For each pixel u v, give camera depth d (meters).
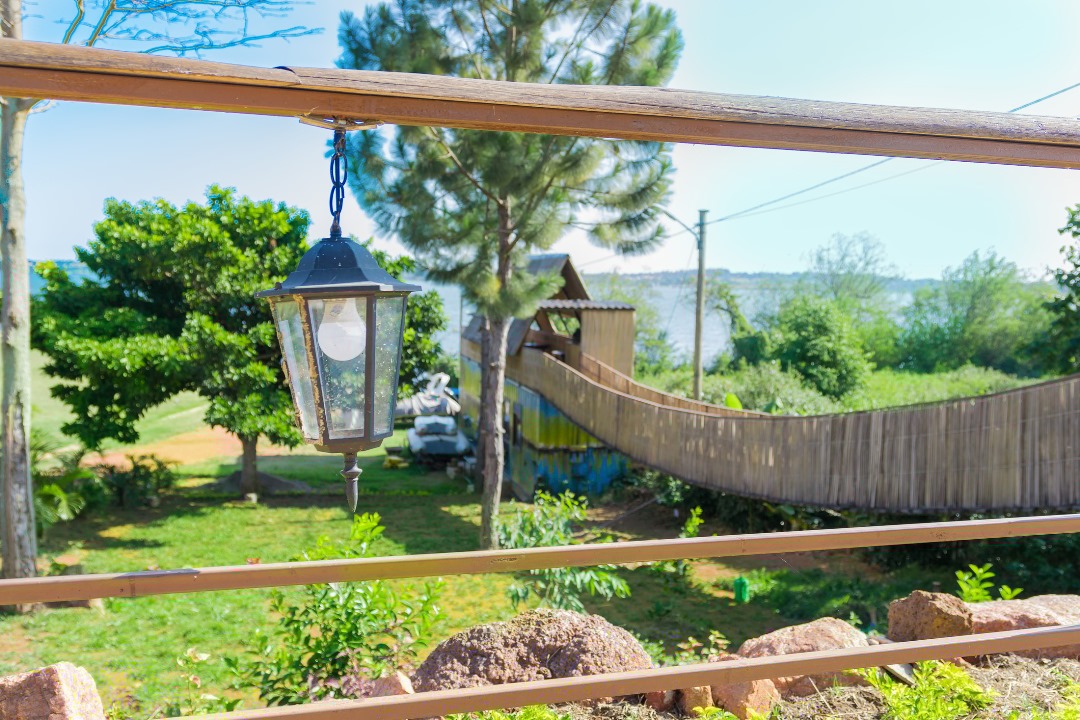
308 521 20.44
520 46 17.03
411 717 2.44
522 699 2.51
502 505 22.78
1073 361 18.56
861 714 3.72
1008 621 4.45
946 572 13.65
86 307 21.56
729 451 15.36
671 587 14.52
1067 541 12.25
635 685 2.59
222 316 21.86
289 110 2.32
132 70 2.15
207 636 12.13
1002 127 2.73
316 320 2.50
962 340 51.94
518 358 26.48
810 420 13.46
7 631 12.48
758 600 13.95
